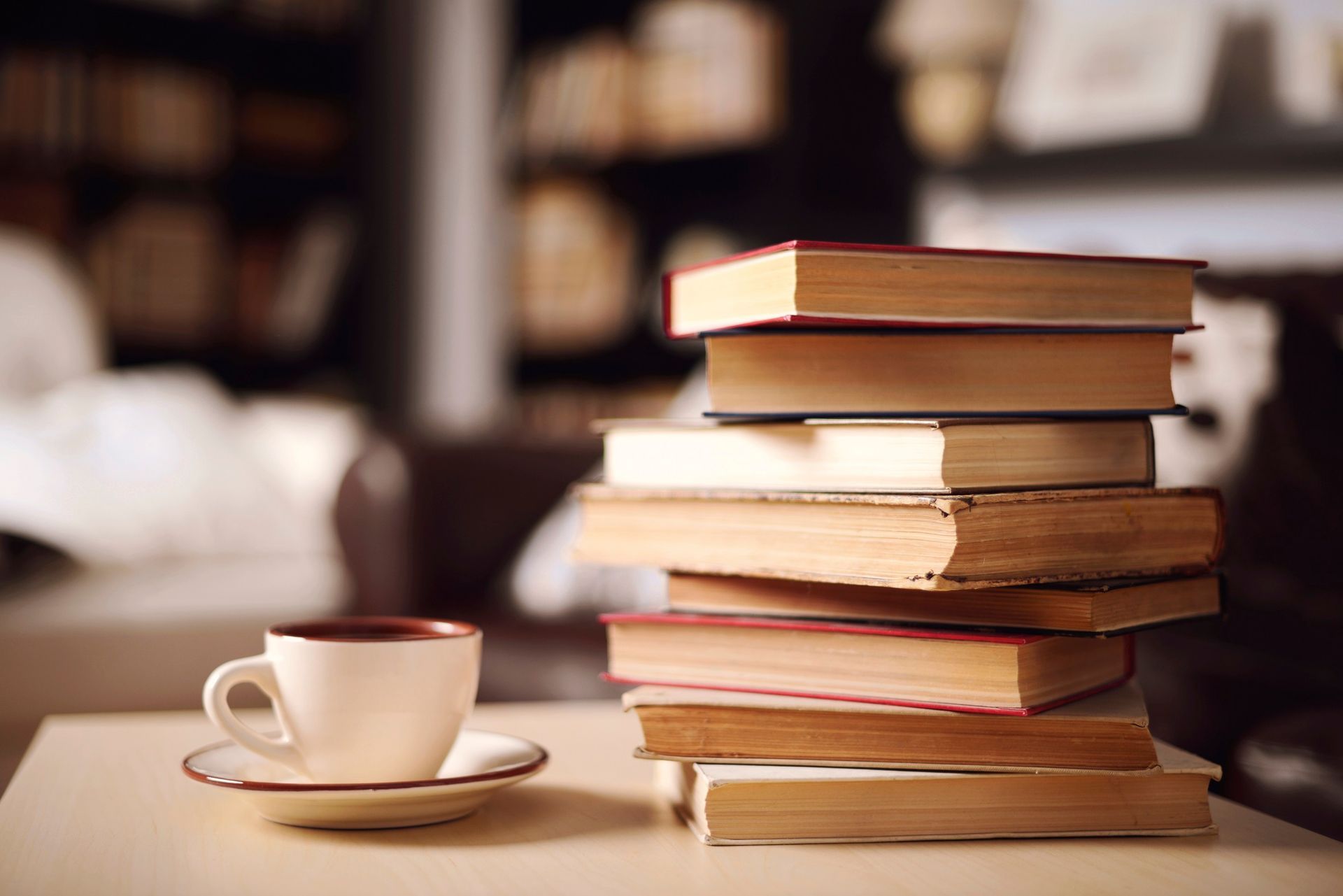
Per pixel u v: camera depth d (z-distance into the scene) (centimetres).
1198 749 101
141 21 344
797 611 69
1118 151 274
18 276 276
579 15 389
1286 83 251
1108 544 66
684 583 73
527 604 201
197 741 88
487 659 177
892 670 65
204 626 177
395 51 403
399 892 54
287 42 379
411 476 209
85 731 92
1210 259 237
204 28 357
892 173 317
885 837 63
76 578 194
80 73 330
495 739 78
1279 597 118
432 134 416
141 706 171
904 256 63
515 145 403
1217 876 58
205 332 355
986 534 60
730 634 69
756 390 69
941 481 61
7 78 319
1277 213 253
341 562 212
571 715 99
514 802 71
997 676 62
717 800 62
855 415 67
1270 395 125
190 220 353
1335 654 110
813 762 64
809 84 336
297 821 65
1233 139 257
